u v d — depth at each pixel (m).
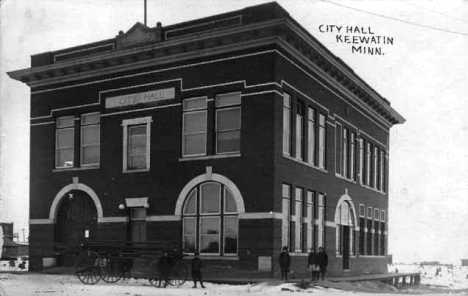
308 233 28.81
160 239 27.58
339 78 32.28
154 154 28.31
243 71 26.17
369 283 27.89
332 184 31.89
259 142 25.42
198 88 27.34
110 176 29.62
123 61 29.44
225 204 26.34
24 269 35.41
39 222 31.59
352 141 35.78
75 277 26.59
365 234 37.28
